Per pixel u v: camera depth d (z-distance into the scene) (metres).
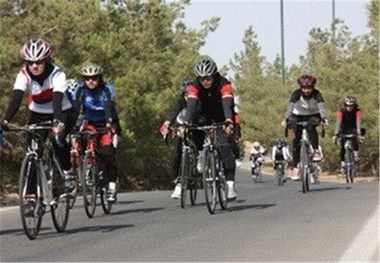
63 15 29.89
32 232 12.20
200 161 15.55
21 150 28.45
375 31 53.16
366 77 52.81
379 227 12.52
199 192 19.27
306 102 20.91
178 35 50.41
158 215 15.33
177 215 15.20
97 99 15.95
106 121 15.84
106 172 16.05
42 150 12.41
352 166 30.00
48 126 12.30
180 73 40.62
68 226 13.85
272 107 78.69
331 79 54.25
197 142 16.52
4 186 29.22
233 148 16.39
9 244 11.82
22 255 10.88
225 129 15.36
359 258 10.09
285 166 37.00
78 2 34.50
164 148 37.44
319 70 54.88
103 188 15.94
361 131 30.00
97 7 35.00
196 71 15.49
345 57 55.00
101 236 12.54
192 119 16.09
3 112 26.53
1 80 26.66
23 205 11.95
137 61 38.50
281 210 15.57
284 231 12.47
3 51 26.55
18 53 26.69
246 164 77.06
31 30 28.86
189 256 10.53
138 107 35.31
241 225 13.34
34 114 13.12
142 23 42.41
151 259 10.39
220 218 14.47
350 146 30.16
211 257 10.42
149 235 12.51
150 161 37.31
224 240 11.77
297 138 20.66
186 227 13.33
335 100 53.50
